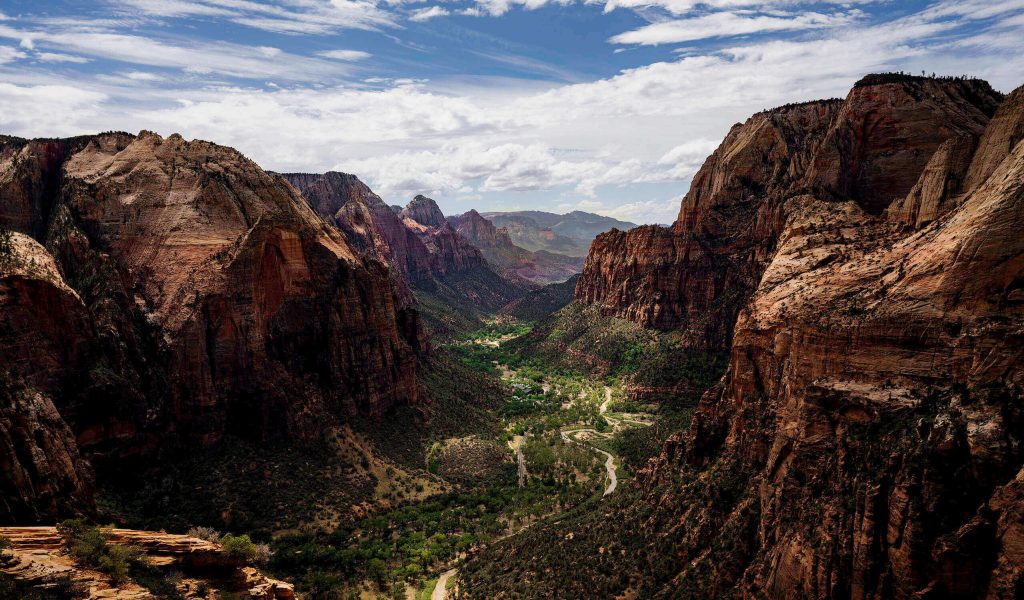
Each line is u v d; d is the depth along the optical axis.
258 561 69.62
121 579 40.62
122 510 77.81
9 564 38.25
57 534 45.62
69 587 36.91
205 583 45.53
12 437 54.38
